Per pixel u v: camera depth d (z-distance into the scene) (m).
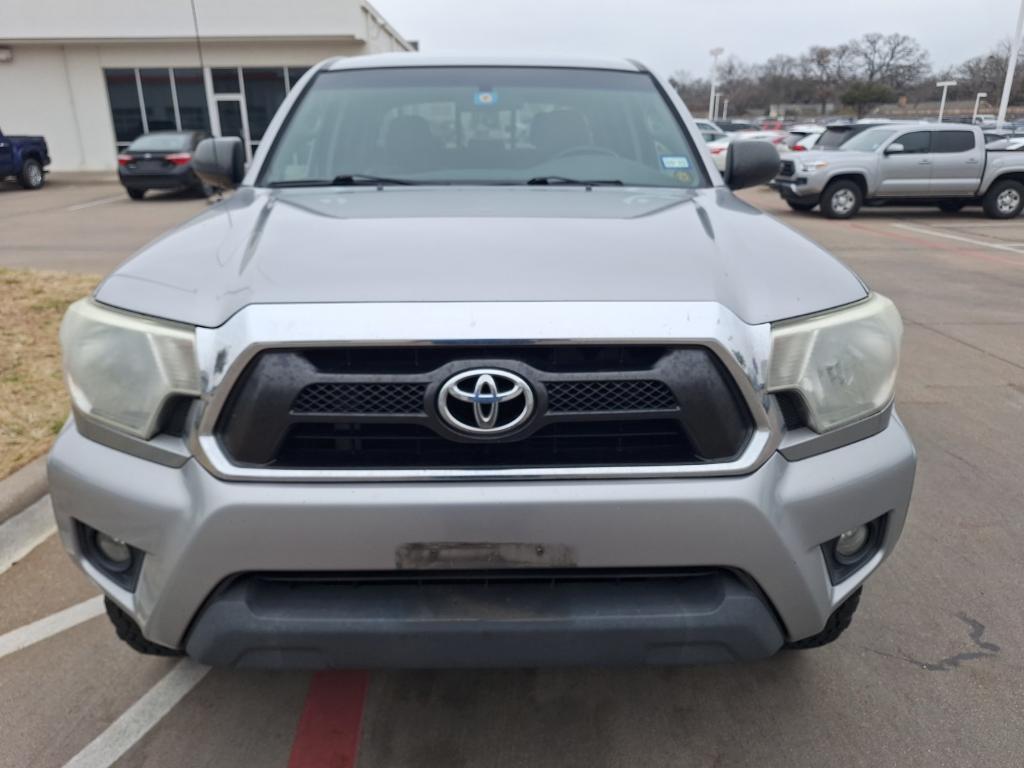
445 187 2.71
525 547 1.65
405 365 1.63
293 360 1.62
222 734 2.20
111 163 24.00
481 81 3.16
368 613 1.68
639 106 3.12
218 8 21.91
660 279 1.75
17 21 22.28
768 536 1.68
